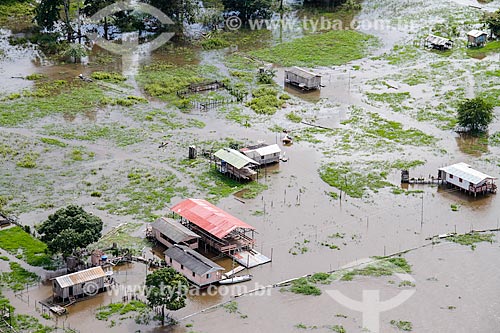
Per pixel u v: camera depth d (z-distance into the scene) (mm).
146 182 114375
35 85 148625
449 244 100062
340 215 107062
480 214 107875
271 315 85438
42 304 85688
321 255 97375
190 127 133500
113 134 129750
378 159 123125
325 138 130375
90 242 92000
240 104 143375
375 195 112500
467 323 84438
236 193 112375
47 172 116688
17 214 104875
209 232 97250
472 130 132625
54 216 93938
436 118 137625
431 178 116125
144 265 94125
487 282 92062
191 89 148250
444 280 92312
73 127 131875
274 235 101688
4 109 137500
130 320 83375
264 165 120812
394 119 137500
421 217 106750
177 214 105438
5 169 117062
